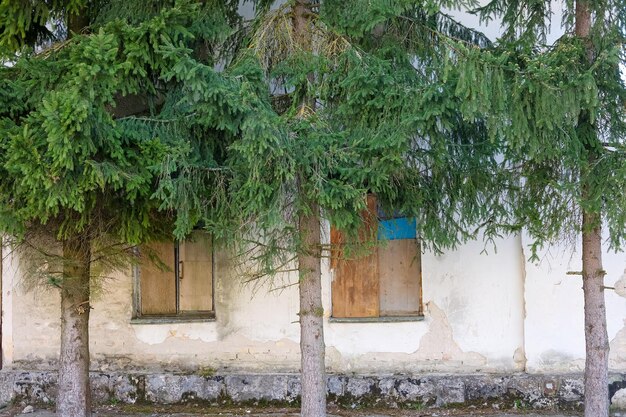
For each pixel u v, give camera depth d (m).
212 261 7.21
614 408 6.35
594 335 4.92
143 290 7.22
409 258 6.94
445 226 5.05
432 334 6.75
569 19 4.86
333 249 5.02
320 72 4.66
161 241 5.39
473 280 6.73
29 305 7.20
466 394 6.57
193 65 4.03
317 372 4.96
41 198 4.01
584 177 4.35
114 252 5.32
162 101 5.09
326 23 4.76
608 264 6.49
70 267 5.26
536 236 5.01
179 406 6.79
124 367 7.01
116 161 4.19
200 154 4.74
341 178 4.27
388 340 6.78
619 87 4.47
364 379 6.68
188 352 6.97
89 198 4.46
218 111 4.20
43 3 4.74
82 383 5.41
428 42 4.99
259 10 5.29
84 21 5.23
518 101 4.05
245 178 4.39
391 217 5.20
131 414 6.59
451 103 4.08
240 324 6.95
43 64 4.23
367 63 4.53
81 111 3.67
